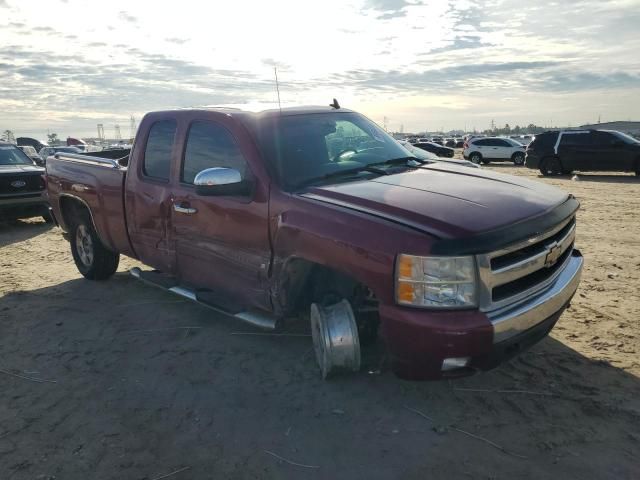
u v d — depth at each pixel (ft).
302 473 9.43
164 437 10.70
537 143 70.49
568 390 11.59
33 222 39.73
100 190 18.35
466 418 10.78
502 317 9.61
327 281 12.47
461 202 10.66
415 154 15.76
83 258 21.40
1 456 10.32
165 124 15.93
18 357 14.65
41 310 18.19
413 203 10.59
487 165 104.83
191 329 15.88
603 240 25.98
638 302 16.53
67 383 13.09
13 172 35.58
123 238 17.83
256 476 9.42
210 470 9.64
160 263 16.34
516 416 10.77
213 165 13.98
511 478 9.02
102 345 15.14
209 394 12.20
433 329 9.39
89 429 11.10
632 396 11.25
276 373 12.96
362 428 10.61
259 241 12.51
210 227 13.85
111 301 18.80
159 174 15.93
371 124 15.98
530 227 10.14
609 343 13.71
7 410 11.99
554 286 11.07
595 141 66.13
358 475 9.29
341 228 10.59
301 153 13.20
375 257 9.95
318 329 11.98
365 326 11.83
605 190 50.03
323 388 12.12
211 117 14.30
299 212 11.50
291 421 10.97
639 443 9.76
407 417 10.90
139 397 12.25
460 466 9.37
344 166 13.28
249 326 15.88
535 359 13.00
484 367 9.82
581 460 9.38
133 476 9.59
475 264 9.41
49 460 10.14
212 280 14.37
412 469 9.36
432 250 9.35
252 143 13.01
